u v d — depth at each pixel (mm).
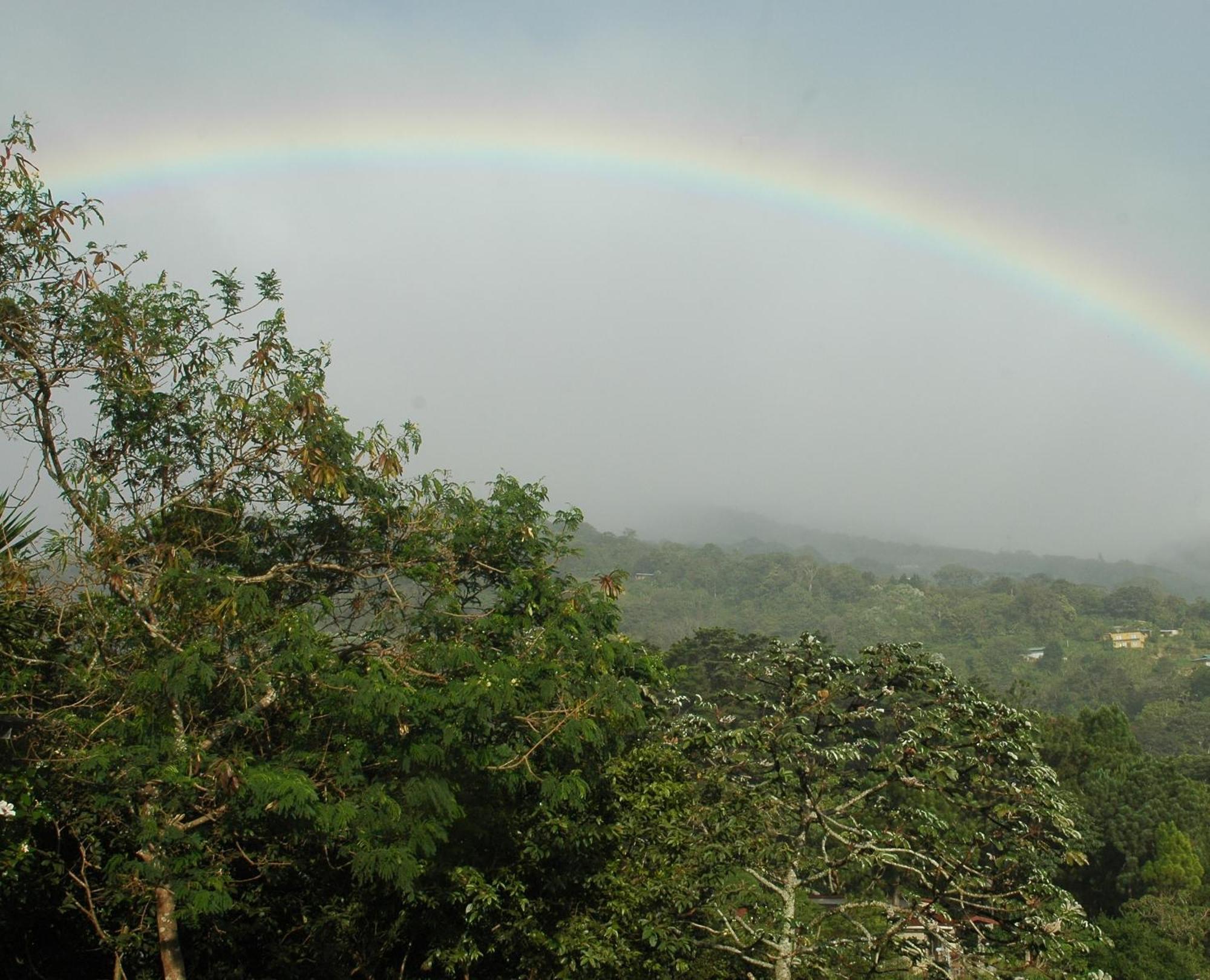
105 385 8383
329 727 8125
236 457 8805
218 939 9430
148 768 7164
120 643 7996
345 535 9805
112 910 8984
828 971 10070
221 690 7871
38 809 7598
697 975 10422
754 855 10422
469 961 9039
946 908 10172
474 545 9781
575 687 8453
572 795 8125
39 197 8133
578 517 10367
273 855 8867
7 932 8891
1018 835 9945
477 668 7996
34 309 8039
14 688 7629
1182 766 43156
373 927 9820
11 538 8523
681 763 10750
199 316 8859
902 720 10953
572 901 9453
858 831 10719
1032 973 9648
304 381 8766
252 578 8398
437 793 7602
